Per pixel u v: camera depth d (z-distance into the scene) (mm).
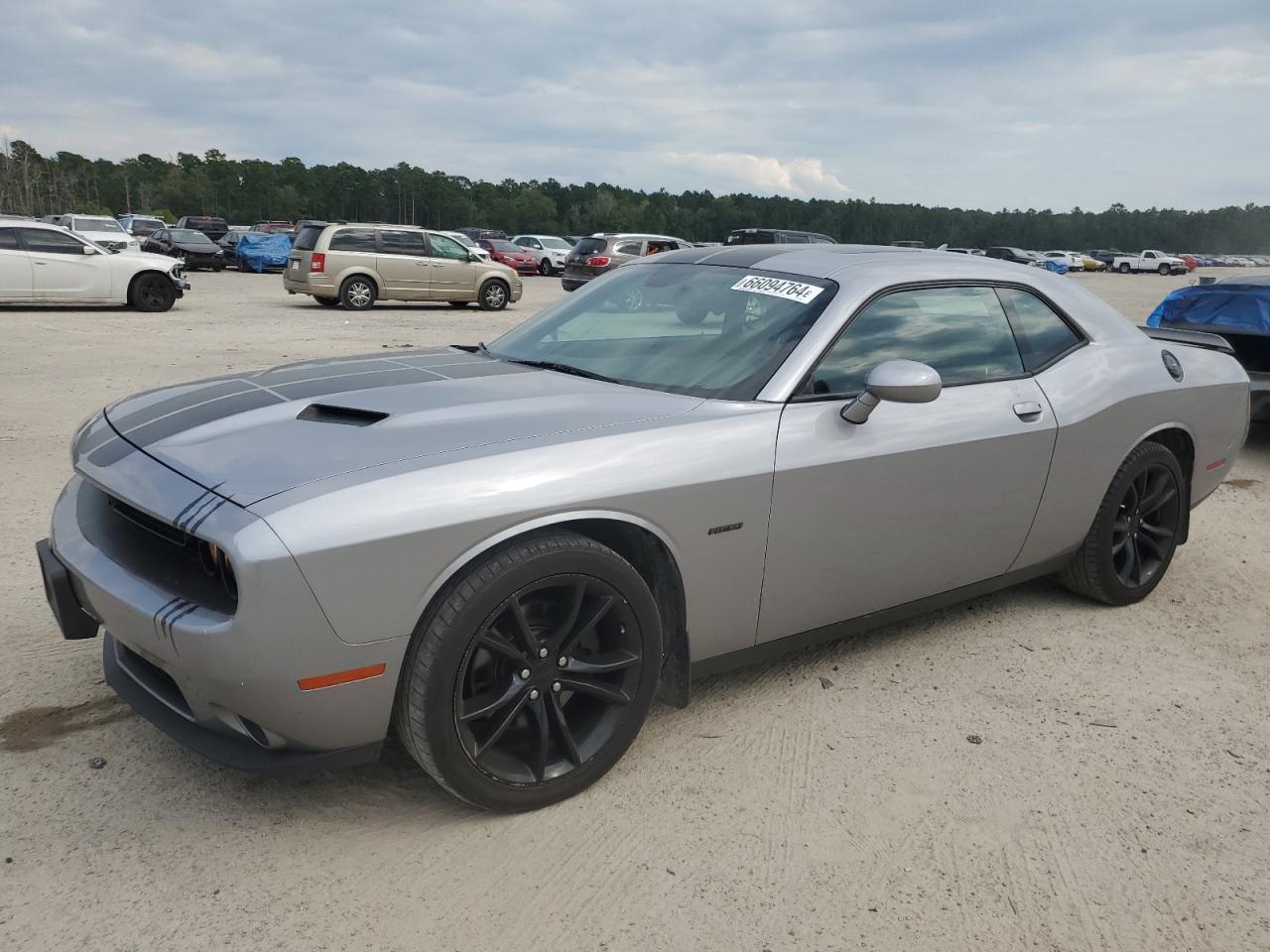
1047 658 3740
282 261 33000
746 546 2885
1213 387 4355
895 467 3148
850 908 2318
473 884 2352
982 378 3512
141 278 16531
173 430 2703
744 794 2766
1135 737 3178
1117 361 3957
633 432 2699
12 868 2338
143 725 3023
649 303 3523
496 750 2600
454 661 2373
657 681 2797
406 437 2525
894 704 3334
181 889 2291
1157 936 2277
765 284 3391
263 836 2504
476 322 16469
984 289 3656
